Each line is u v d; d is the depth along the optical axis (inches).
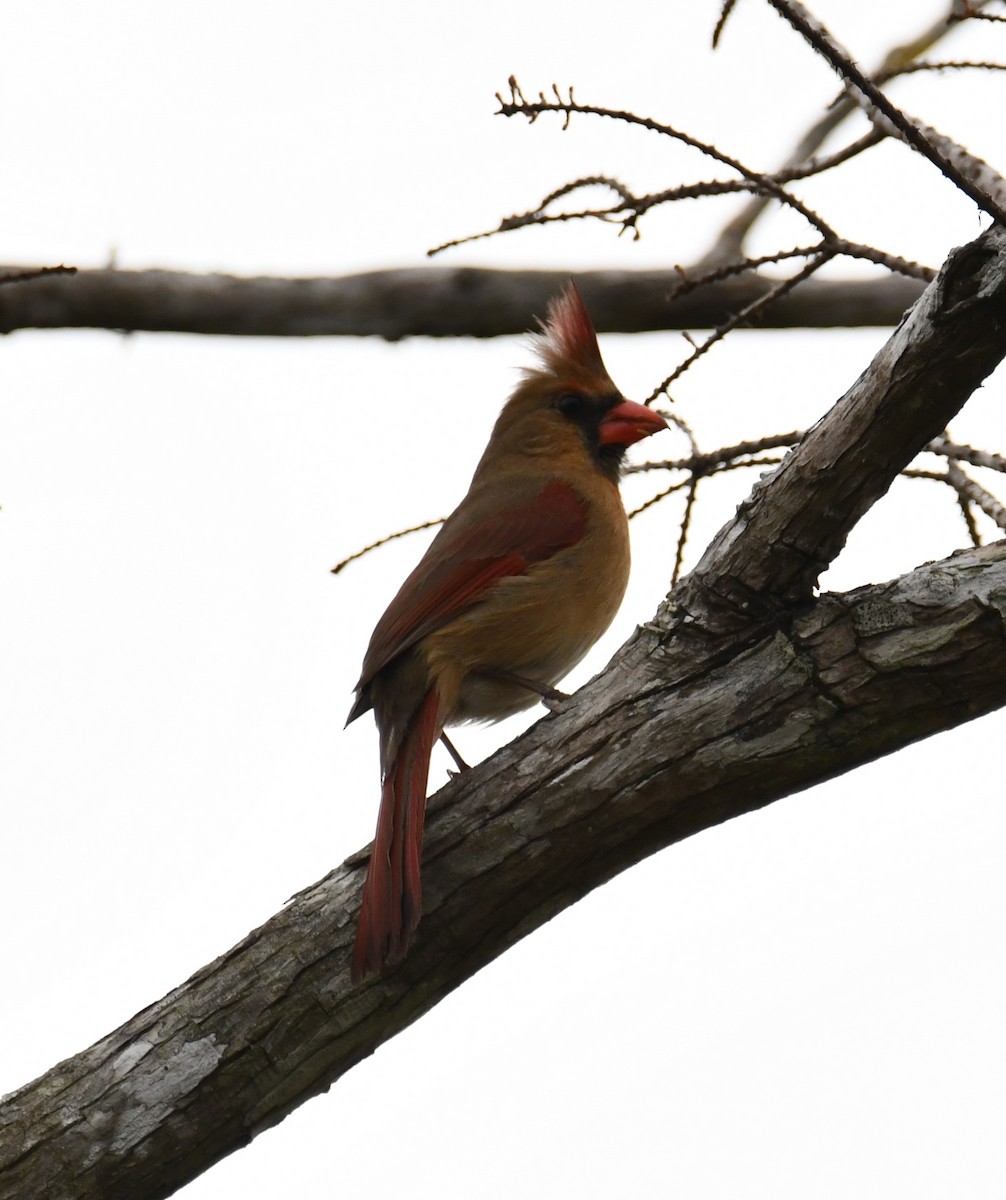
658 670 313.7
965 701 297.9
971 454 344.5
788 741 303.9
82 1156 304.7
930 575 300.4
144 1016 317.1
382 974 312.2
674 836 313.7
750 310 351.6
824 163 351.3
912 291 502.9
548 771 313.9
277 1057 310.5
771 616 308.8
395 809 318.0
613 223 355.3
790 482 299.4
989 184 316.2
